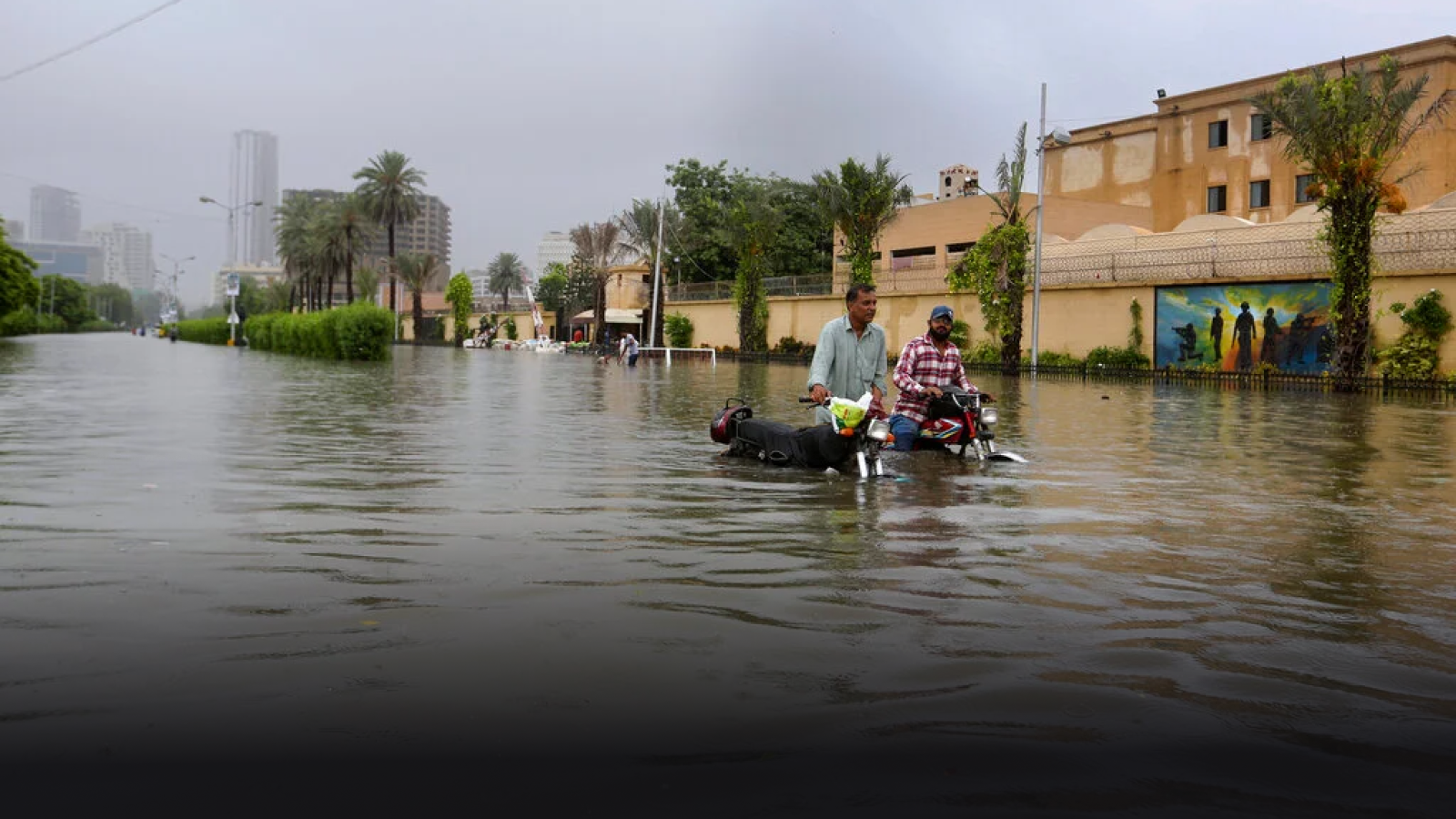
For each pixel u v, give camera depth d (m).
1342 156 26.95
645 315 74.50
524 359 50.34
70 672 2.95
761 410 15.61
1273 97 28.03
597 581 4.20
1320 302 30.69
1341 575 4.60
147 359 36.19
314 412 13.92
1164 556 4.96
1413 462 9.55
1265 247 32.50
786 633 3.47
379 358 42.81
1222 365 33.75
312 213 92.00
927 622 3.66
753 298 54.34
